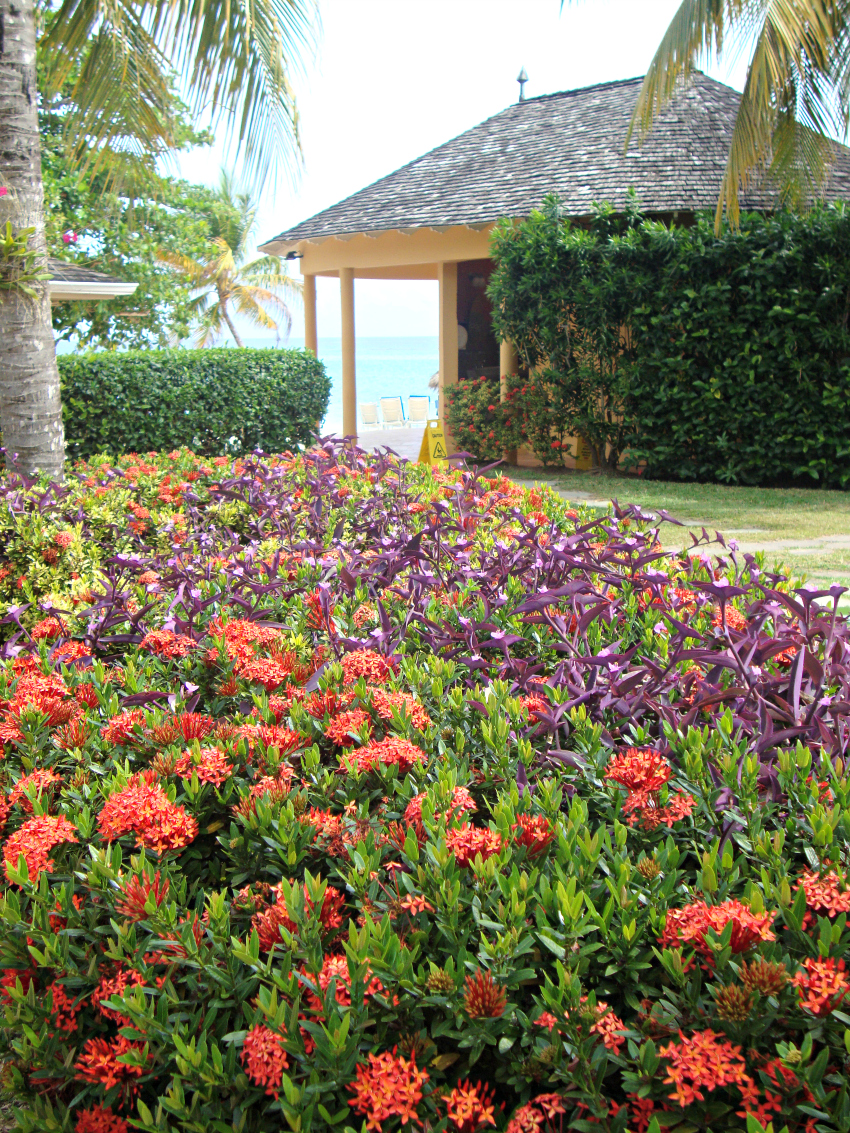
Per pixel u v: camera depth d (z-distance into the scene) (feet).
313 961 4.32
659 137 43.14
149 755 6.63
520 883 4.65
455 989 4.13
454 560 10.96
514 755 6.63
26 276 18.34
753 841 5.31
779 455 35.50
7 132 18.11
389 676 7.63
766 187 38.14
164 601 9.70
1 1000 5.08
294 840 5.27
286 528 14.75
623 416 37.86
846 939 4.45
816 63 29.78
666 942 4.41
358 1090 3.75
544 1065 4.04
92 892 5.09
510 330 40.45
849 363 33.94
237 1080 4.04
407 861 4.92
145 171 28.17
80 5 22.93
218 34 23.41
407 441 62.23
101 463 21.93
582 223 39.68
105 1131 4.30
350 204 51.98
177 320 68.44
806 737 6.48
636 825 5.59
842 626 7.53
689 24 29.17
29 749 6.67
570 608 9.15
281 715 7.09
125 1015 4.37
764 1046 4.11
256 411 44.45
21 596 12.93
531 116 53.98
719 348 35.04
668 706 7.04
